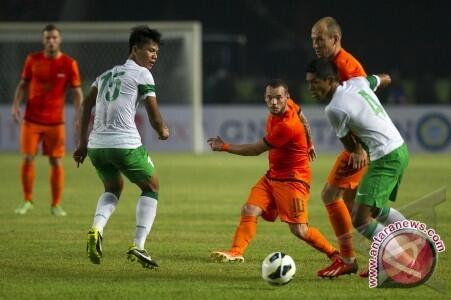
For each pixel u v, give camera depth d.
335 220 28.92
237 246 29.81
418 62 125.81
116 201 30.38
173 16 130.12
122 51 94.19
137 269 30.14
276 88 28.97
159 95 93.31
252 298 25.45
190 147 91.88
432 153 91.50
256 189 30.27
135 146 29.80
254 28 130.88
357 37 128.00
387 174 27.00
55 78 46.53
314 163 80.25
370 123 26.92
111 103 29.72
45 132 46.31
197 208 48.78
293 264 26.92
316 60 27.02
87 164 79.75
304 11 128.25
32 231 39.59
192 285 27.31
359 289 26.78
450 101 110.44
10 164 78.00
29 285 27.28
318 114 91.62
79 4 123.75
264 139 29.19
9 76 94.75
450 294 26.17
